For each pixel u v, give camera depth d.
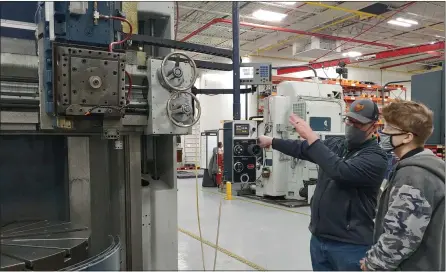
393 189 1.39
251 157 6.92
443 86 4.34
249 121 6.89
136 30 2.12
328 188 1.92
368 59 10.05
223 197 7.14
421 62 13.06
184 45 2.64
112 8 1.84
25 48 1.88
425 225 1.31
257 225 4.86
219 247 3.91
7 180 2.12
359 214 1.83
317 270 1.97
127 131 2.04
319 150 1.79
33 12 1.92
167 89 2.00
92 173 2.36
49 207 2.24
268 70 5.47
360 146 1.89
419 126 1.42
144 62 2.11
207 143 9.53
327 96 6.68
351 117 1.85
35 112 1.76
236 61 5.27
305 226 4.79
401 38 11.08
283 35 10.51
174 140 2.26
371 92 9.68
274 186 6.54
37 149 2.20
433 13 8.76
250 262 3.44
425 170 1.34
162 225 2.20
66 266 1.57
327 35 9.69
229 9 8.37
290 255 3.64
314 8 8.40
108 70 1.69
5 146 2.11
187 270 3.25
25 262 1.45
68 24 1.71
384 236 1.37
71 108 1.62
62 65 1.60
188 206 6.23
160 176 2.39
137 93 2.02
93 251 2.34
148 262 2.16
